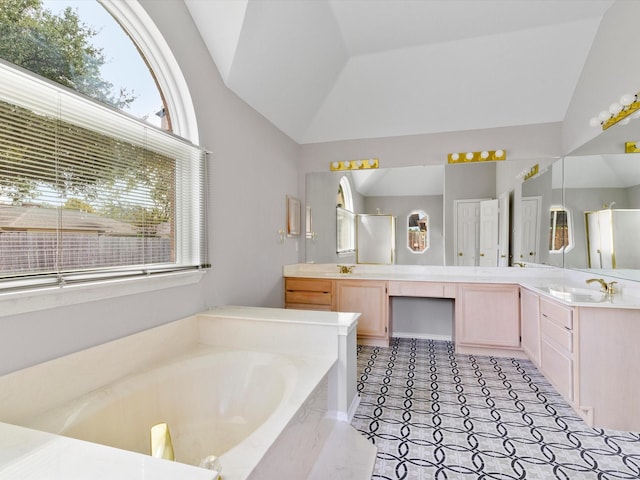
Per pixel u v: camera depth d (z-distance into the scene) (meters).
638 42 2.30
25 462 0.94
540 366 2.79
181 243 2.30
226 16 2.33
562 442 1.98
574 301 2.22
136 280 1.88
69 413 1.46
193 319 2.38
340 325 2.15
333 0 2.71
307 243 4.32
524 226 3.59
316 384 1.74
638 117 2.27
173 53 2.18
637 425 2.09
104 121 1.74
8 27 1.41
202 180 2.45
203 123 2.47
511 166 3.65
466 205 3.82
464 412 2.33
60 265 1.53
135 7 1.93
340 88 3.78
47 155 1.47
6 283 1.32
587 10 2.76
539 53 3.13
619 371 2.12
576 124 3.18
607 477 1.69
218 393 2.05
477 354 3.50
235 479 1.02
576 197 3.04
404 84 3.61
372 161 4.05
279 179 3.74
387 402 2.48
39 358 1.47
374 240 4.11
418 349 3.68
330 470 1.70
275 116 3.52
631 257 2.35
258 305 3.29
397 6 2.80
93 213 1.69
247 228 3.09
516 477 1.68
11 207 1.35
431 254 3.95
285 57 2.92
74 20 1.69
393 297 4.16
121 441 1.61
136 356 1.92
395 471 1.72
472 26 3.02
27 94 1.39
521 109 3.53
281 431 1.30
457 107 3.66
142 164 1.97
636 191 2.28
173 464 0.94
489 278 3.59
